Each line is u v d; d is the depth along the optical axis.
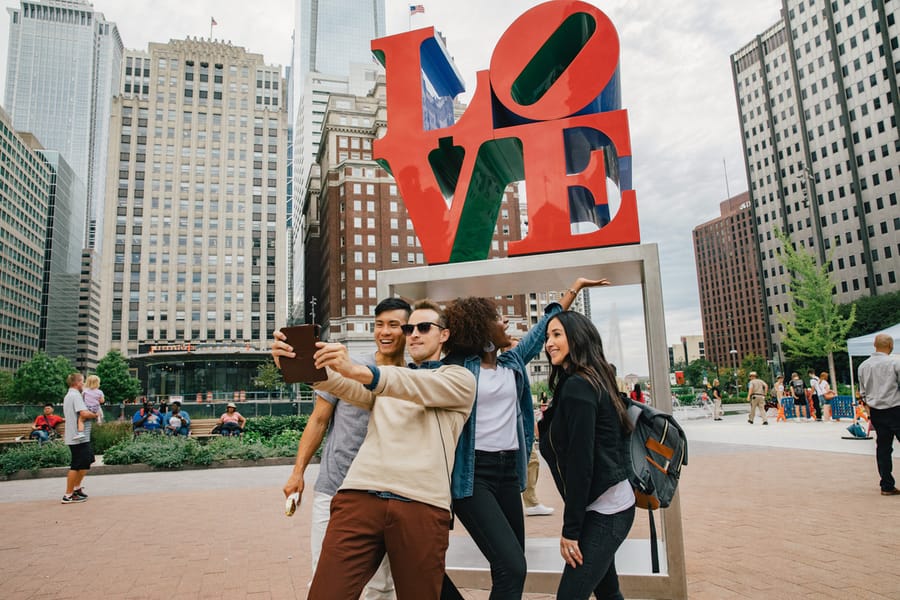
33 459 10.66
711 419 23.25
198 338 81.12
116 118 82.06
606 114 4.34
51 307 130.62
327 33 182.00
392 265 71.38
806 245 78.12
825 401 17.48
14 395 73.19
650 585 3.26
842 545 4.25
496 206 5.46
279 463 11.98
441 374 2.21
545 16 4.62
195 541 5.20
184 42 86.88
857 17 68.75
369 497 2.02
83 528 5.83
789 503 5.86
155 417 14.84
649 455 2.56
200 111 86.19
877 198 66.56
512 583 2.28
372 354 2.81
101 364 67.69
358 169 72.62
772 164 86.62
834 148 73.31
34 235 121.62
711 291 146.25
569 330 2.53
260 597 3.59
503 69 4.65
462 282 4.32
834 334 25.34
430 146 4.69
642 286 3.85
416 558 1.96
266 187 87.50
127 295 79.25
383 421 2.17
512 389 2.74
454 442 2.24
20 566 4.38
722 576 3.65
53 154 135.62
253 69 90.00
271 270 85.75
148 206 81.81
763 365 67.25
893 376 5.98
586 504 2.28
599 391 2.38
